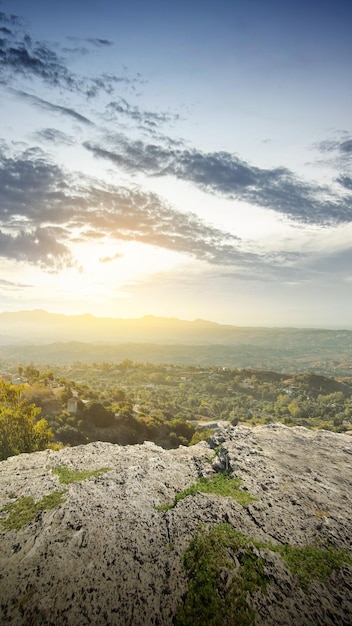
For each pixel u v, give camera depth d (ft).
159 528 38.40
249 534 36.52
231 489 46.06
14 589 30.53
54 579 31.45
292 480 47.75
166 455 60.23
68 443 178.70
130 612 28.55
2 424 95.71
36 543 35.83
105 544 35.63
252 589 30.09
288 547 34.86
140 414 253.24
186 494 45.57
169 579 31.73
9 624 27.66
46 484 48.67
